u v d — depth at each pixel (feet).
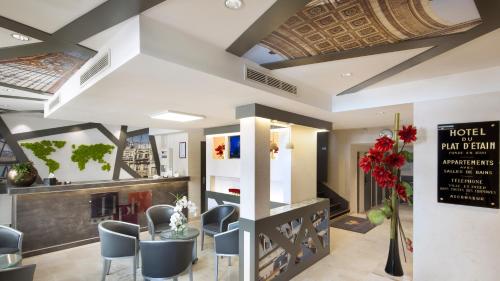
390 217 10.12
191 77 7.00
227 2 4.95
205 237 17.81
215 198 19.06
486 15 5.33
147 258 9.62
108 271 12.35
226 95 9.14
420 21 5.73
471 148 9.08
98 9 5.20
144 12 5.31
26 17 5.55
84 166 22.57
